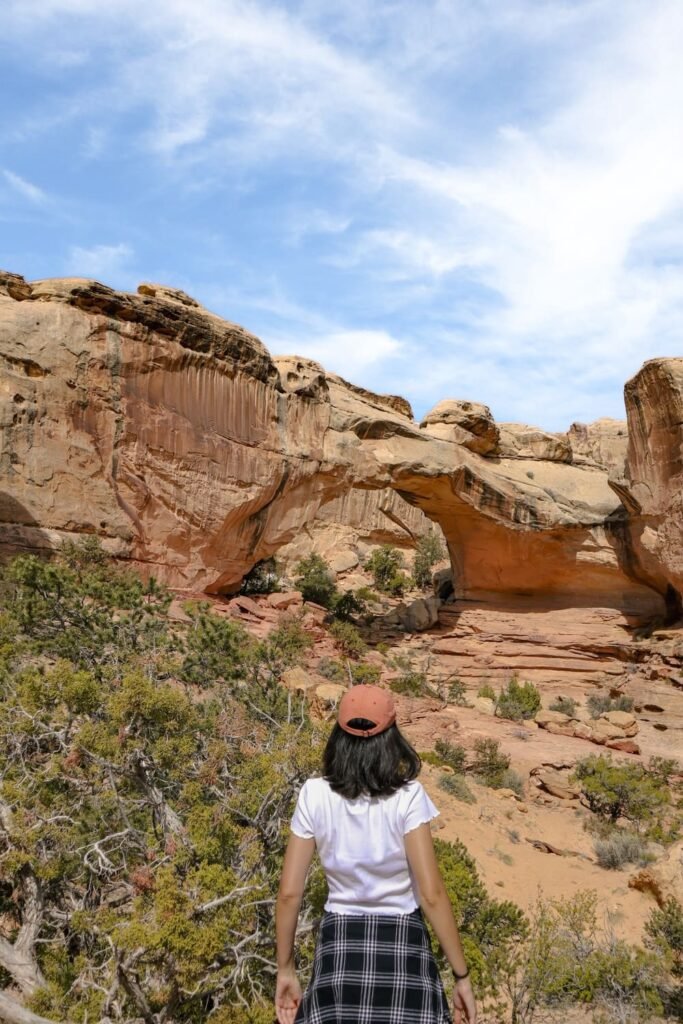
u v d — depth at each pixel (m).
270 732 9.46
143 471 29.67
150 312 29.86
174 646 15.02
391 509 63.34
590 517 42.41
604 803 20.75
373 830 2.45
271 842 7.12
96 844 6.43
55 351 27.95
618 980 10.13
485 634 41.94
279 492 34.66
